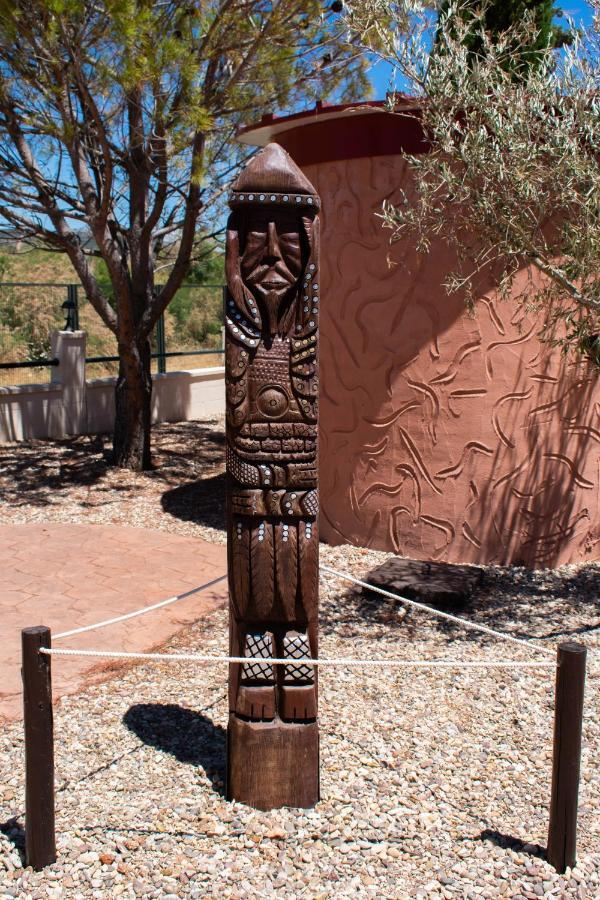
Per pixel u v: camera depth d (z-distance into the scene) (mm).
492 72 5312
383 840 3453
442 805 3703
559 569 6941
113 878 3201
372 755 4098
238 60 8773
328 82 9031
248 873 3234
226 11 7676
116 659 5234
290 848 3387
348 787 3820
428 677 4992
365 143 6801
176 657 3434
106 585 6570
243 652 3684
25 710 3174
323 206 7230
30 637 3141
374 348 7043
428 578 6371
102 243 9023
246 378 3580
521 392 6742
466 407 6805
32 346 15570
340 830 3508
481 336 6699
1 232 9711
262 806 3635
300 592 3637
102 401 12883
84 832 3453
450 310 6715
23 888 3135
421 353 6852
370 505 7273
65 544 7617
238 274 3553
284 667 3645
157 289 13930
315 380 3594
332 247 7195
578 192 5090
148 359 10367
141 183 9852
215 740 4219
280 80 8328
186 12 7773
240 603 3658
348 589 6500
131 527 8203
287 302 3576
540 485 6871
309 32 8188
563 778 3227
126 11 6816
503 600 6270
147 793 3742
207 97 8500
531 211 5211
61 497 9188
